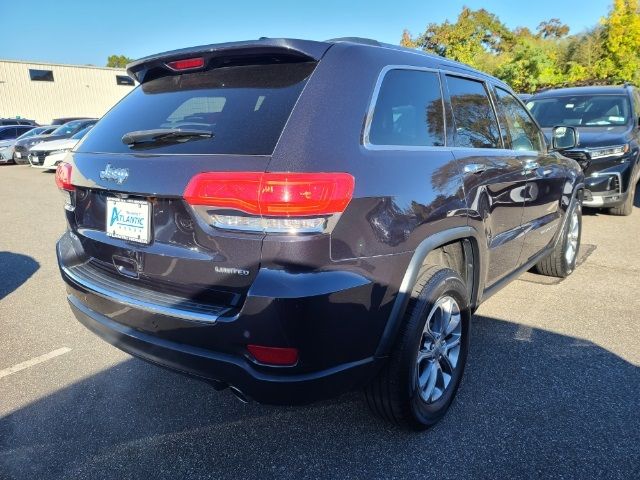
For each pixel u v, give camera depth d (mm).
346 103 2197
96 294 2422
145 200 2248
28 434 2641
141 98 2766
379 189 2145
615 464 2348
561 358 3332
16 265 5566
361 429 2656
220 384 2152
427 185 2416
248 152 2012
